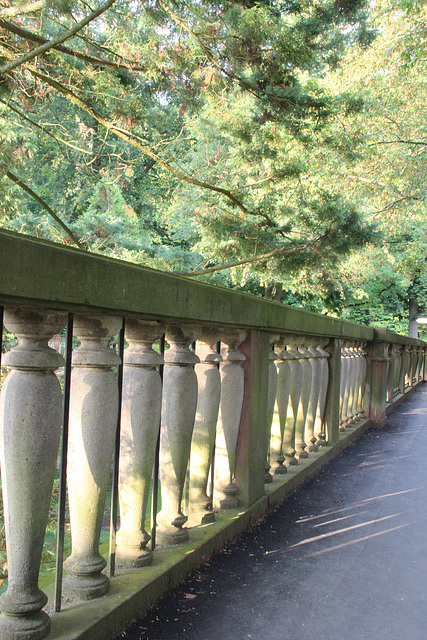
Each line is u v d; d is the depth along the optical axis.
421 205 17.88
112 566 2.02
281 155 7.49
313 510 3.38
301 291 12.72
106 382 1.78
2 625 1.54
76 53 5.90
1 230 1.36
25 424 1.48
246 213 7.99
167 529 2.43
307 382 4.37
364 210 17.48
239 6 5.71
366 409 7.18
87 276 1.59
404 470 4.54
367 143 15.75
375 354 7.18
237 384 2.96
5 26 5.32
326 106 6.75
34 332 1.52
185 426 2.39
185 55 5.75
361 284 21.02
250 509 3.01
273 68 6.08
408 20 14.08
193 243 18.59
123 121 6.30
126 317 1.88
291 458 4.10
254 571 2.42
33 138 7.76
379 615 2.07
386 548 2.77
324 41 6.68
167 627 1.89
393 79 15.48
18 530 1.52
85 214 10.83
